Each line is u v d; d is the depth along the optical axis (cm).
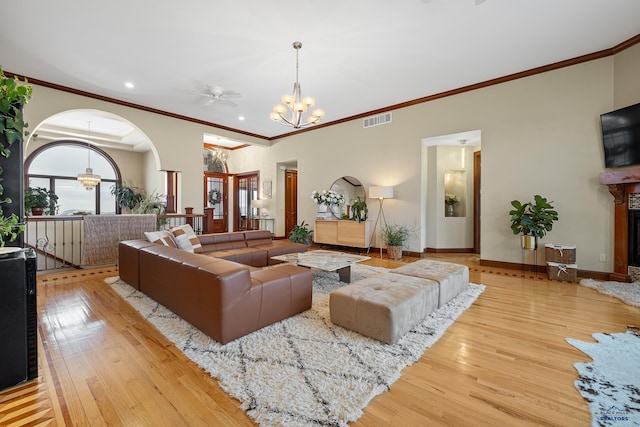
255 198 916
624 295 307
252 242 491
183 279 238
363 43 347
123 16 296
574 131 393
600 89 374
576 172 393
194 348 198
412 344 205
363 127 626
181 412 140
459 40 343
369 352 194
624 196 358
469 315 264
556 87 404
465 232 638
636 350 199
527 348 203
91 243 445
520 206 402
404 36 333
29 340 166
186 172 633
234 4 279
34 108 445
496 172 457
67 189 843
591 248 386
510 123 442
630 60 348
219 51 365
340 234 634
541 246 425
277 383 160
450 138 528
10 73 419
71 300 301
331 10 288
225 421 135
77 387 160
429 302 255
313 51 365
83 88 479
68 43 347
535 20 305
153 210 693
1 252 170
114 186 913
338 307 232
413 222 559
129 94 505
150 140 579
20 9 284
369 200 621
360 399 147
